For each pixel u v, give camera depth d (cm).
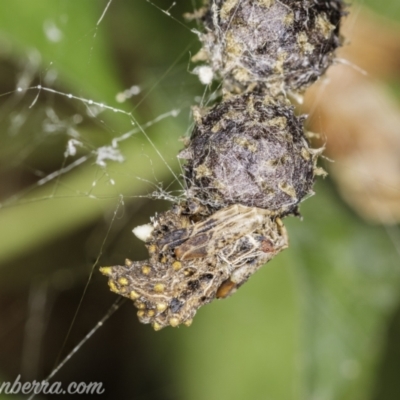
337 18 10
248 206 10
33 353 16
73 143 14
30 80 14
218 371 12
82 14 12
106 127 13
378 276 12
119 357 15
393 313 12
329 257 12
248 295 12
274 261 12
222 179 10
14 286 15
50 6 12
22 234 13
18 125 15
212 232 10
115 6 13
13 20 12
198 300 10
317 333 12
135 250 15
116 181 13
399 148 12
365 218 12
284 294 12
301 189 10
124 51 13
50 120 15
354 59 12
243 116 10
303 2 10
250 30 10
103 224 15
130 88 13
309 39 10
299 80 10
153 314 10
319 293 12
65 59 12
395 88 12
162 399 14
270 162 10
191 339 13
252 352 12
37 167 15
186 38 13
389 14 12
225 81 10
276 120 10
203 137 10
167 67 13
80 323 15
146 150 12
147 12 13
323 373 12
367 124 12
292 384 12
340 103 12
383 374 12
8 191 15
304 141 10
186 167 10
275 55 10
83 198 13
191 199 10
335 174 12
